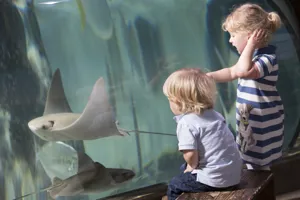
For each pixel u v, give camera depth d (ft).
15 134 14.32
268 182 7.97
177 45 17.74
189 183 7.68
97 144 14.74
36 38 15.69
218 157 7.36
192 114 7.41
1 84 14.39
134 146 15.29
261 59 8.11
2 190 14.19
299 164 13.64
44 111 14.25
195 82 7.25
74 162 13.92
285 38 15.97
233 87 15.90
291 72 16.07
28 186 13.83
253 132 8.39
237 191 7.49
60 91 14.60
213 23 17.07
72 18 16.49
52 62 15.98
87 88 16.28
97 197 12.78
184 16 17.40
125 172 14.07
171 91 7.46
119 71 17.02
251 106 8.31
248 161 8.65
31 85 15.06
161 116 16.83
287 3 16.48
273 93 8.40
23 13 15.24
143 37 17.46
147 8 17.42
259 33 7.98
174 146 15.51
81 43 16.72
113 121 14.02
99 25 16.87
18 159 14.20
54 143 14.01
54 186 13.41
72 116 13.71
